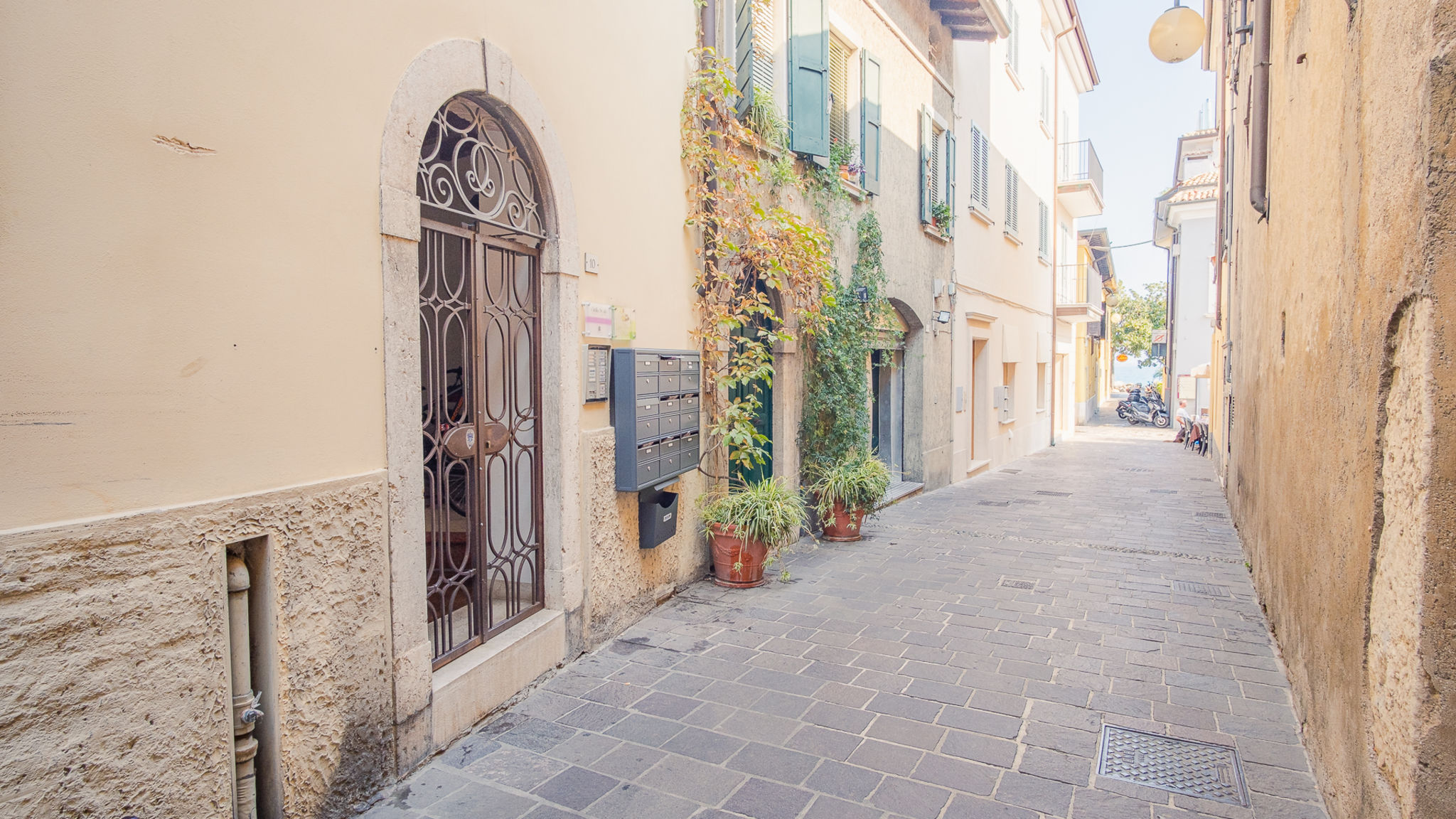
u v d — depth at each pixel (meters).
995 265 14.38
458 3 3.36
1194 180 21.89
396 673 3.05
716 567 6.02
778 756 3.34
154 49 2.18
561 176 4.13
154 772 2.14
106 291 2.07
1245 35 6.77
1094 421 33.50
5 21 1.85
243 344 2.44
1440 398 1.93
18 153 1.88
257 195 2.48
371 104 2.92
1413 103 2.07
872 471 7.84
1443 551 1.93
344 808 2.81
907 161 10.04
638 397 4.75
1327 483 3.12
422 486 3.20
